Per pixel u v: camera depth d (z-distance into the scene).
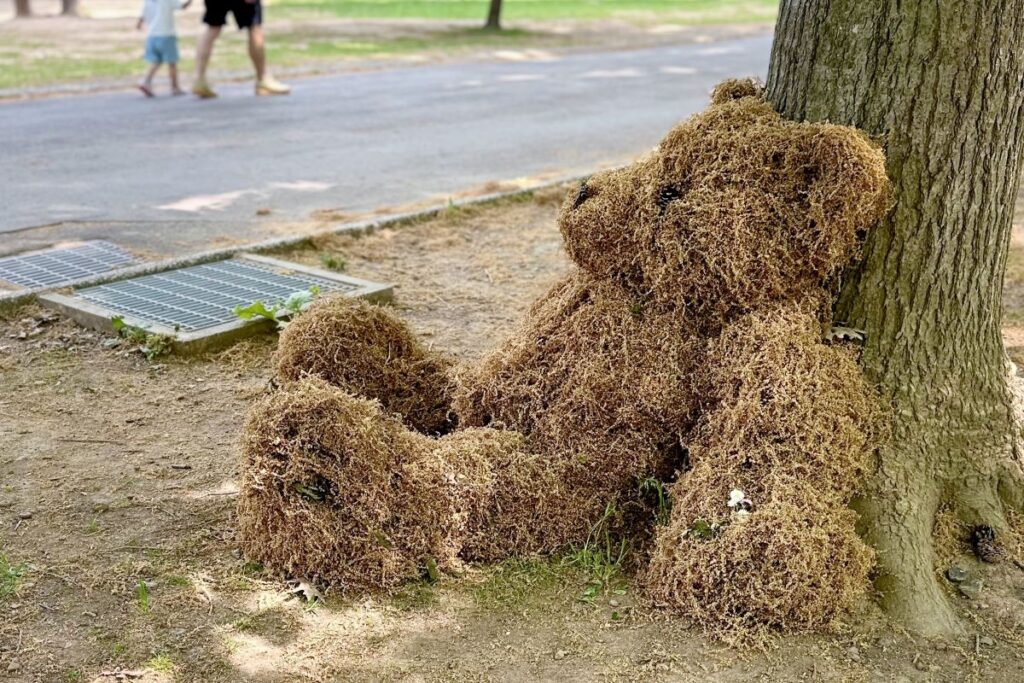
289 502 3.09
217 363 4.90
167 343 4.93
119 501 3.62
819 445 3.03
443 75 16.12
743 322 3.21
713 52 20.16
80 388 4.58
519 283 6.16
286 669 2.79
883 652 2.88
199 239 6.91
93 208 7.68
